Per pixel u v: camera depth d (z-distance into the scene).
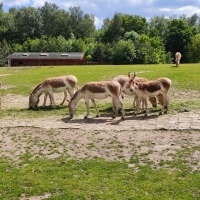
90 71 38.97
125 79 19.39
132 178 10.33
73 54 95.19
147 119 17.52
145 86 17.84
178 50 112.19
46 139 14.85
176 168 11.00
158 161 11.70
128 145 13.52
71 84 21.84
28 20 122.31
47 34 127.06
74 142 14.24
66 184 10.08
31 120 18.48
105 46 100.94
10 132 16.23
